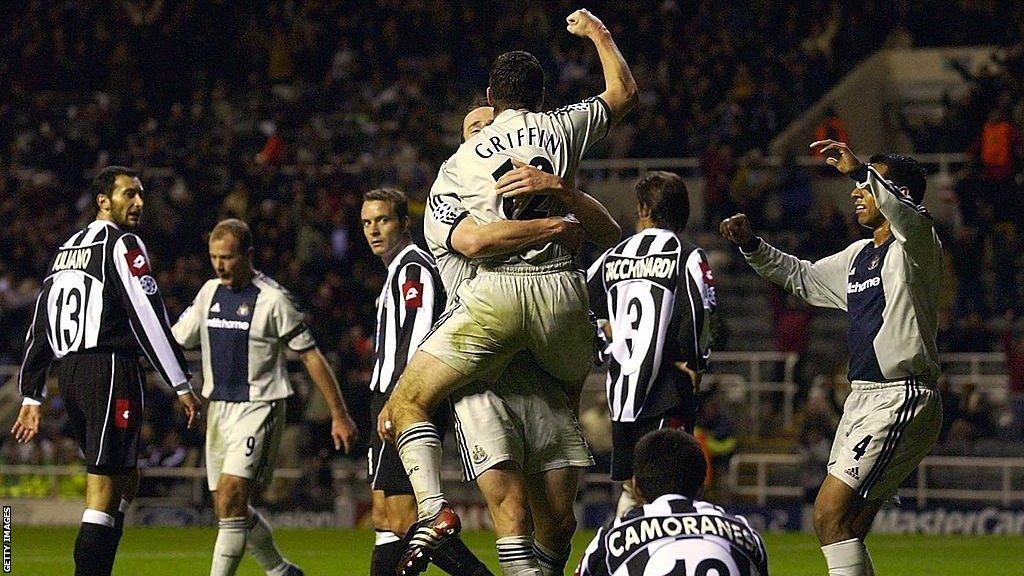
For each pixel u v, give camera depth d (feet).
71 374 79.66
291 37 290.35
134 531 174.19
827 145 67.00
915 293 68.49
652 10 270.46
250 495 91.56
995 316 209.26
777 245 221.66
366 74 286.46
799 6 268.00
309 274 229.25
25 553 136.15
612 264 81.46
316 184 240.73
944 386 182.70
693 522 50.08
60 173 261.03
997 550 142.00
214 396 91.61
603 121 63.00
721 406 186.50
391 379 79.41
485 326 60.70
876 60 253.44
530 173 59.88
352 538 162.20
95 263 79.61
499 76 62.64
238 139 262.47
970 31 256.93
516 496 62.03
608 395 80.89
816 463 174.29
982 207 211.82
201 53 289.33
